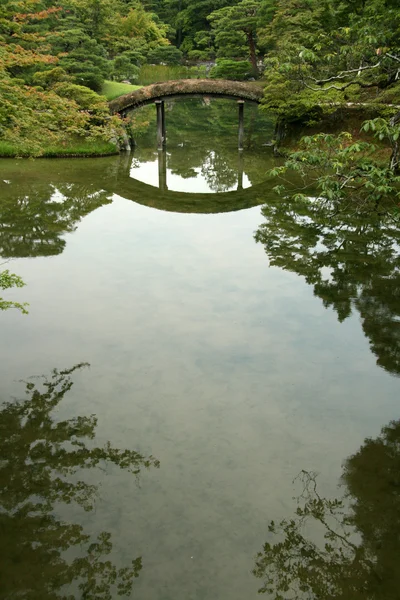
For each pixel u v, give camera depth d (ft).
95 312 28.96
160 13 209.36
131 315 28.68
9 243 40.29
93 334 26.66
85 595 13.47
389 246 41.06
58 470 17.87
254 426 20.17
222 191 62.18
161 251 39.27
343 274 35.29
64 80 82.58
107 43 146.72
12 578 13.93
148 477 17.60
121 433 19.67
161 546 14.99
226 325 27.84
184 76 158.51
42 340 25.98
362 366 24.40
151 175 70.69
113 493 16.90
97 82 97.91
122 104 82.17
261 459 18.49
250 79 135.85
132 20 167.12
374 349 25.86
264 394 22.15
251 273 35.17
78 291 31.65
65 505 16.39
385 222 46.88
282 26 89.40
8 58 38.32
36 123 39.45
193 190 62.64
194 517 16.01
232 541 15.23
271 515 16.16
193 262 37.04
